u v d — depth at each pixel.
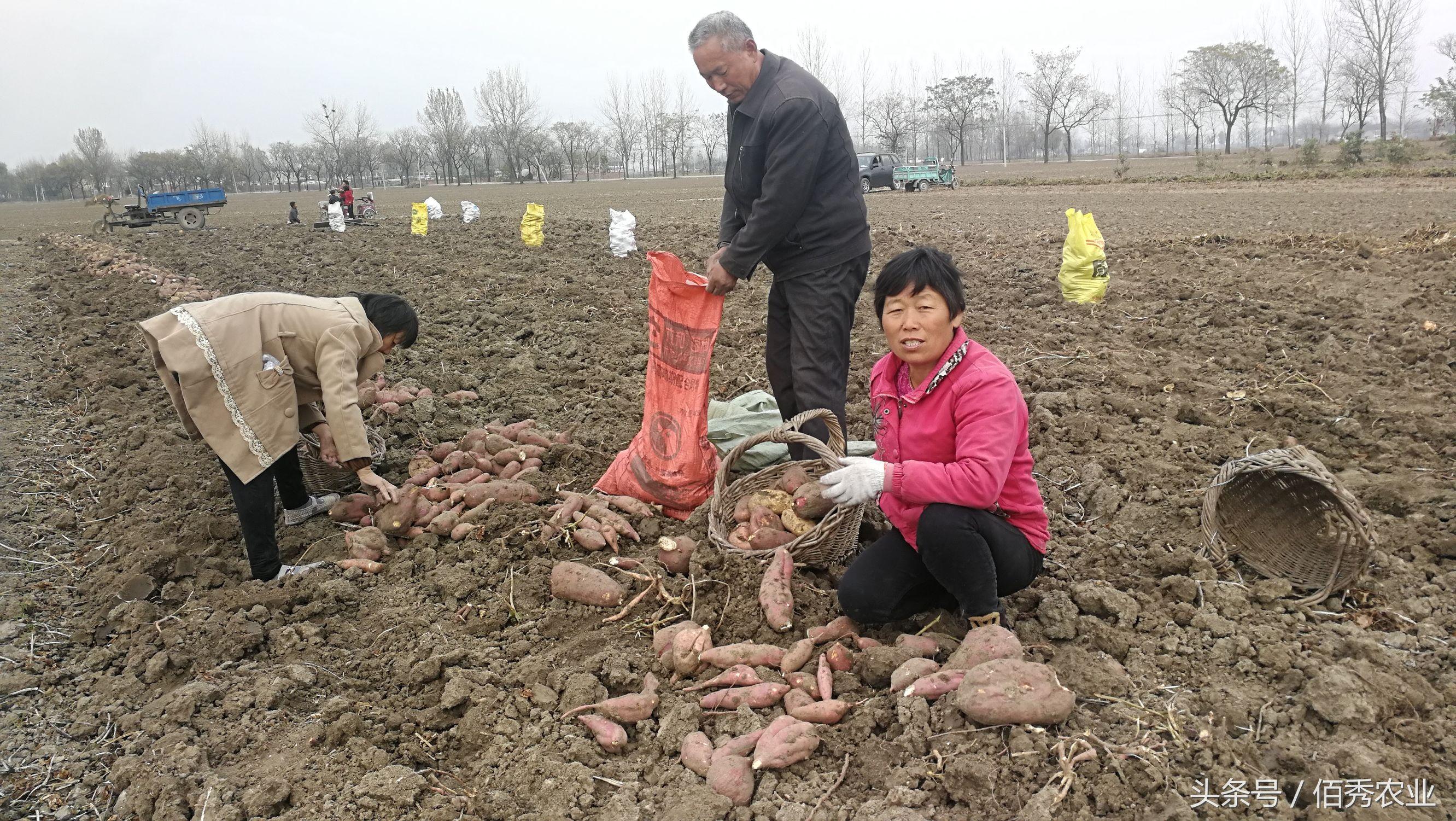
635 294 10.41
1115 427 5.40
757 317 8.97
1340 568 3.44
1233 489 3.84
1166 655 3.14
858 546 4.05
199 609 3.71
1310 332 6.99
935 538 3.04
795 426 3.84
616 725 2.93
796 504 3.91
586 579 3.74
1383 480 4.36
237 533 4.54
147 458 5.54
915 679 2.88
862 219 4.36
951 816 2.46
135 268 13.55
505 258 13.94
